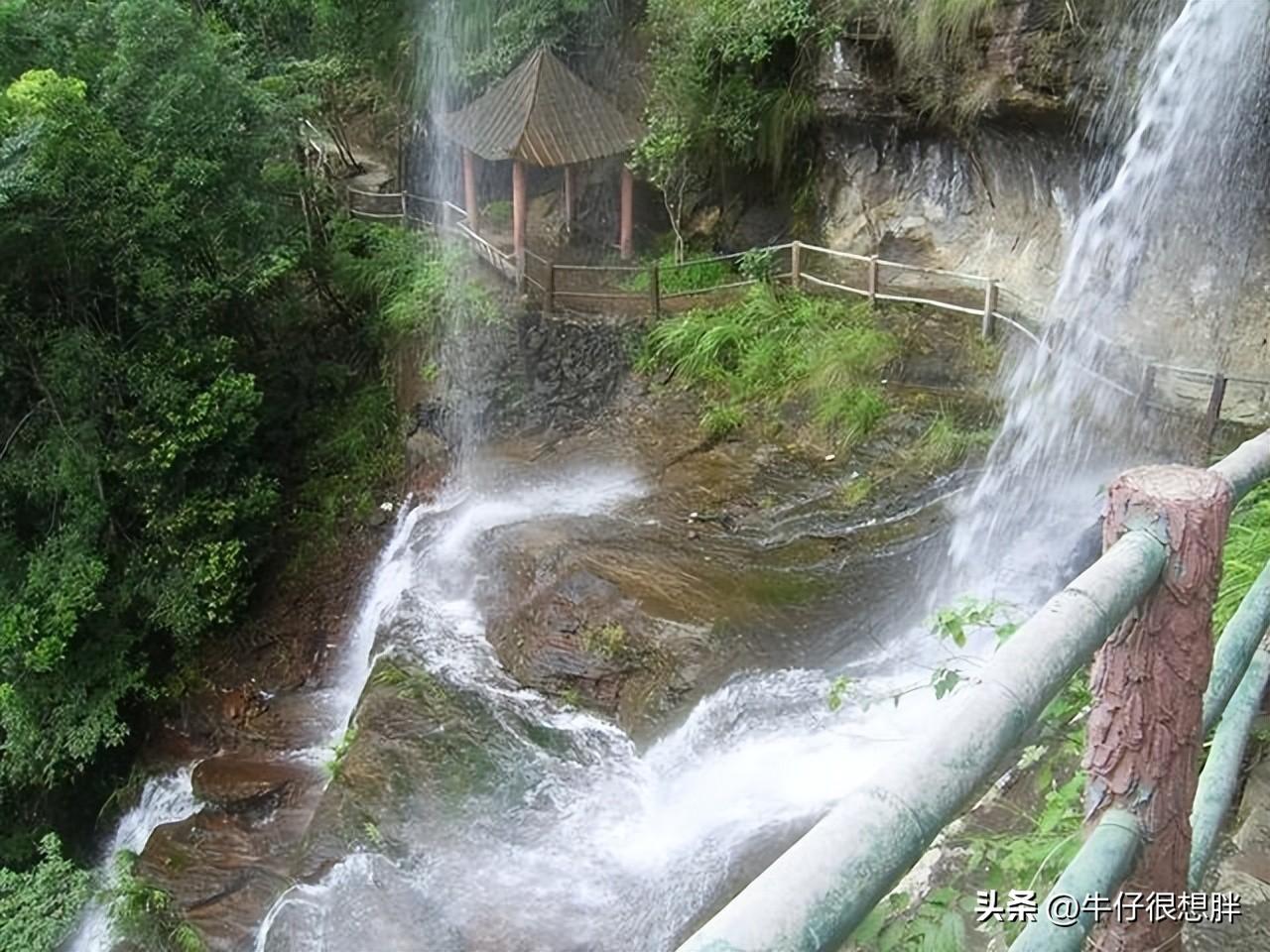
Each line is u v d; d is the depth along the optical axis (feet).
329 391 42.29
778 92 37.73
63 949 24.80
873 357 31.96
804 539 26.96
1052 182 32.12
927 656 21.29
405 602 29.09
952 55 31.68
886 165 37.06
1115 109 28.55
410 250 43.32
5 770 32.99
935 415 29.94
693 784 20.79
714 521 28.63
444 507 35.06
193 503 34.37
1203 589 4.50
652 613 24.53
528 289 40.93
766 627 23.66
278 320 41.32
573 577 26.55
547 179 50.75
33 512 34.30
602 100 41.01
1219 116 25.57
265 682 33.65
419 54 51.62
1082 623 3.90
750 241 41.96
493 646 26.25
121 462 33.50
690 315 36.65
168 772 32.45
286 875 23.03
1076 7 28.45
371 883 20.62
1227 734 6.79
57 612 31.58
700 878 18.21
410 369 40.45
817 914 2.67
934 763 3.22
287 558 37.32
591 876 19.90
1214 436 25.36
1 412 33.73
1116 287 30.01
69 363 32.50
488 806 21.85
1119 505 4.59
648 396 35.73
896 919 7.04
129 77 34.60
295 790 28.68
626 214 42.91
